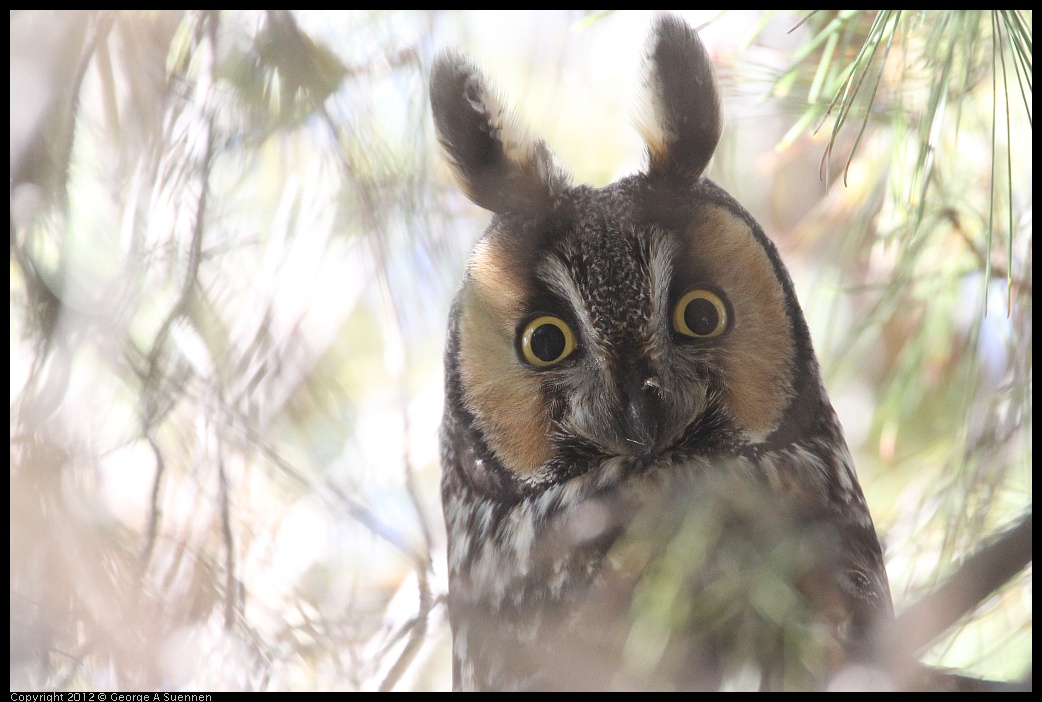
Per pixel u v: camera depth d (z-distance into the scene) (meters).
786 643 5.56
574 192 7.27
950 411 8.04
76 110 7.54
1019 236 7.46
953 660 6.51
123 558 6.67
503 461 7.43
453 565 7.62
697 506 6.68
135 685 6.49
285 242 8.03
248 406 7.48
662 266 6.94
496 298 7.29
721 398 7.04
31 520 6.57
